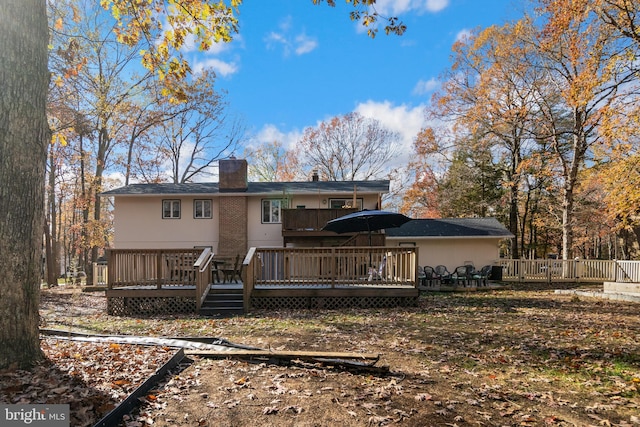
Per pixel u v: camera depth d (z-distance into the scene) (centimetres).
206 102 2986
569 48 1697
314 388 425
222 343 617
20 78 412
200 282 1060
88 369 429
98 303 1321
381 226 1341
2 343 396
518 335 714
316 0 633
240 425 336
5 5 402
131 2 681
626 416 372
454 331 750
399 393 419
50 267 2180
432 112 2945
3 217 396
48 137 451
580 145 2214
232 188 2003
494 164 3222
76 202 2447
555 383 461
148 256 1102
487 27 2425
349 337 698
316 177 2344
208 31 727
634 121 1389
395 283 1125
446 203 3219
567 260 2027
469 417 364
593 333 734
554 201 2916
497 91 2514
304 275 1130
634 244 3025
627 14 1324
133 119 2588
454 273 1848
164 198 2002
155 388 406
